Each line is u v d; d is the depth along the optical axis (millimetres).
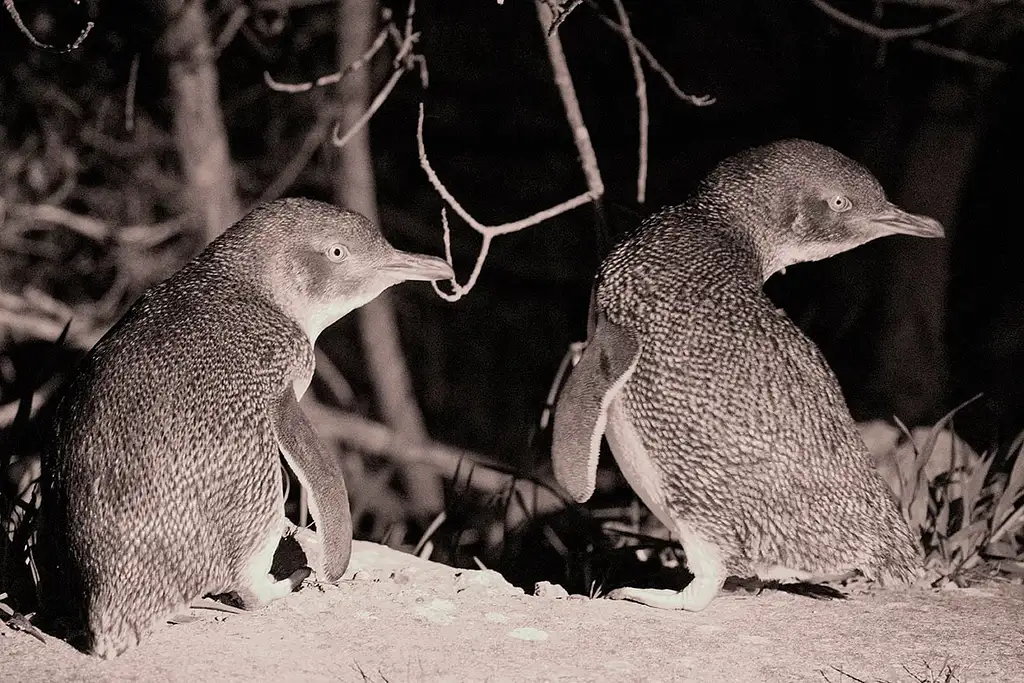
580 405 8750
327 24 19734
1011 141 21484
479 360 22594
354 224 9344
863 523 8633
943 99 18078
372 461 20500
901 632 8602
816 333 19500
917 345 18484
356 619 8422
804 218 9859
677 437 8641
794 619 8828
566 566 11000
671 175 20766
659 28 20000
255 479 8258
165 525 7926
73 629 7992
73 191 19844
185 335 8391
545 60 20719
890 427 12781
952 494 11086
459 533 11969
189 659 7711
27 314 18734
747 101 20141
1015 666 8008
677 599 8859
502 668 7668
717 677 7656
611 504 14266
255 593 8477
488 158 21906
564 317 22406
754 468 8539
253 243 9141
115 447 8000
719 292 8992
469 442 22250
